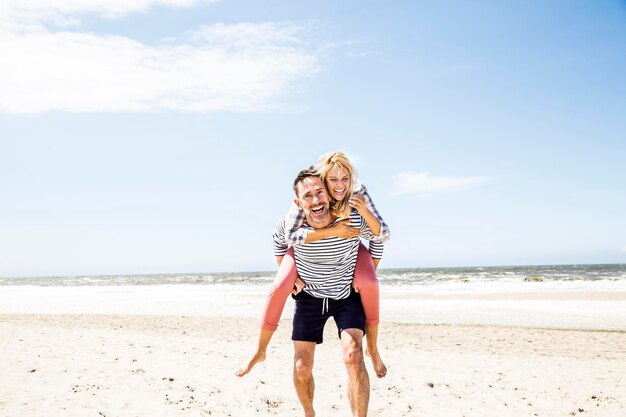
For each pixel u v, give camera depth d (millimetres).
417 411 5258
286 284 3469
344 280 3484
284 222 3549
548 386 6387
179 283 41719
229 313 15719
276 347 9422
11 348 8836
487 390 6156
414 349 9258
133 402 5352
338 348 9375
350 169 3385
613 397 5816
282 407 5297
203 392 5855
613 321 12617
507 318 13516
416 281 34156
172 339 10297
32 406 5125
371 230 3469
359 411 3160
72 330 11594
